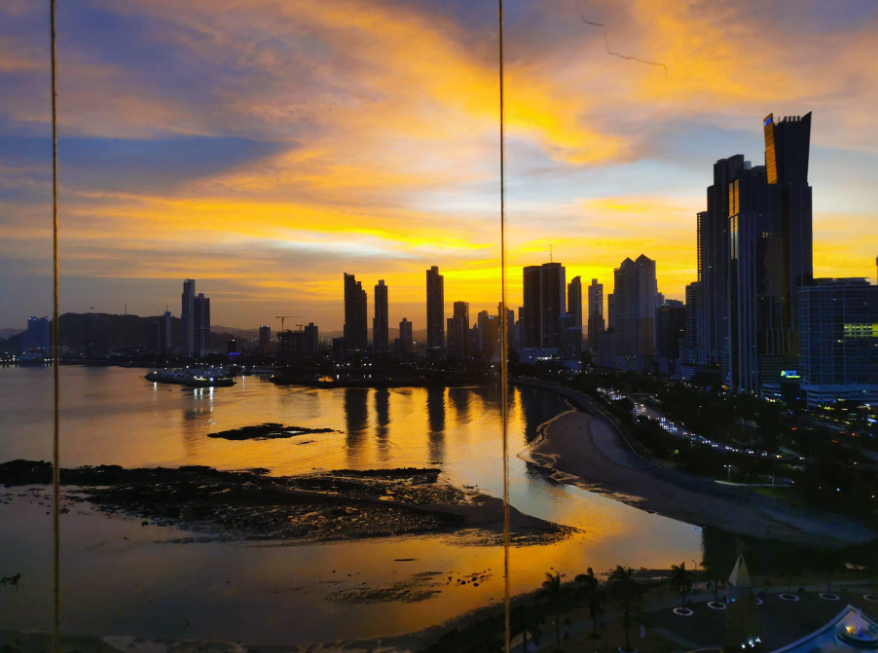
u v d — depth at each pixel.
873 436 119.88
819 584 55.12
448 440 149.00
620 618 49.62
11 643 50.88
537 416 194.50
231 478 108.38
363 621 54.78
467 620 53.88
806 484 85.38
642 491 96.81
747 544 72.38
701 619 49.53
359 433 162.38
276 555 70.69
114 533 78.25
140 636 52.56
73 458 130.75
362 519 83.69
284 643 51.16
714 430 136.25
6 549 72.69
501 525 81.06
